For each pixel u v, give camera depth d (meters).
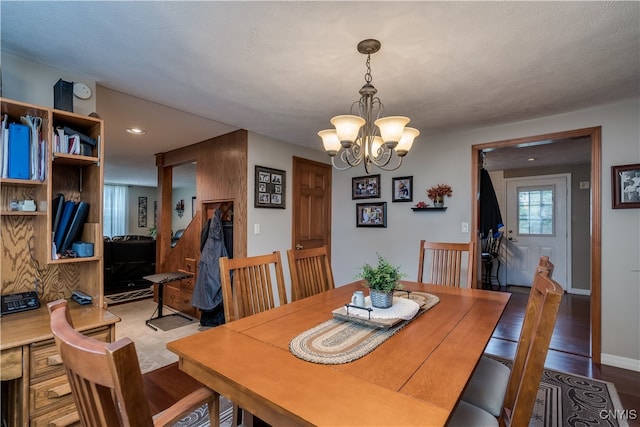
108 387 0.62
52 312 0.76
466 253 3.28
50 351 1.45
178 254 4.22
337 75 2.06
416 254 3.65
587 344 2.99
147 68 1.98
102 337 1.63
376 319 1.43
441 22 1.50
